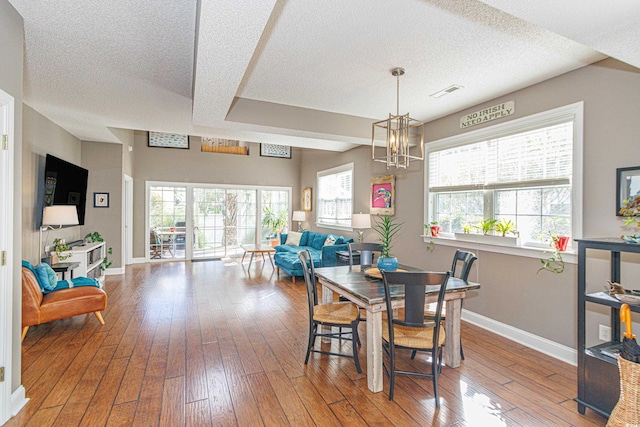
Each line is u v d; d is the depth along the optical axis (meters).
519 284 3.16
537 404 2.15
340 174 6.85
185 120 4.32
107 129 4.87
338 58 2.59
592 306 2.61
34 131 3.92
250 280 5.75
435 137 4.18
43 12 1.97
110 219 5.98
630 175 2.36
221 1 1.49
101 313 3.90
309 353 2.70
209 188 8.08
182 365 2.63
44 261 3.92
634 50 1.85
